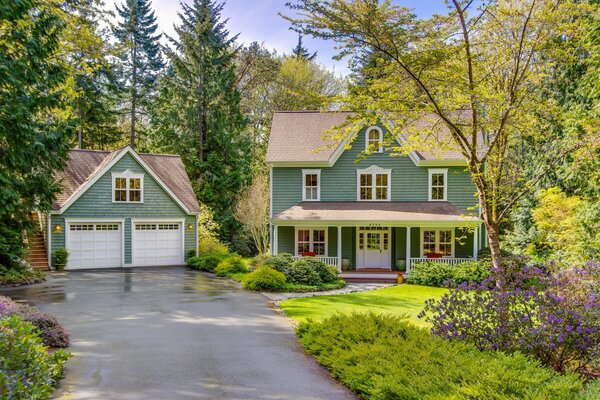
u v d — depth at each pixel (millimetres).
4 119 11289
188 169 34156
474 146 11664
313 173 24109
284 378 7191
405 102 11273
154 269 24109
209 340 9602
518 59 11008
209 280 19750
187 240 26844
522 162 25000
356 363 7098
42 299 14617
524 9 11258
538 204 24016
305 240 24172
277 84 41594
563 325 7227
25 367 5227
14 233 17844
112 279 19781
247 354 8547
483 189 12141
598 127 11320
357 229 23906
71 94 17781
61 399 6242
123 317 11906
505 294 7898
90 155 27172
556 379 5480
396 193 23797
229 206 34531
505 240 27828
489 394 4953
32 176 15203
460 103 12078
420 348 7148
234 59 40656
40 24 12055
